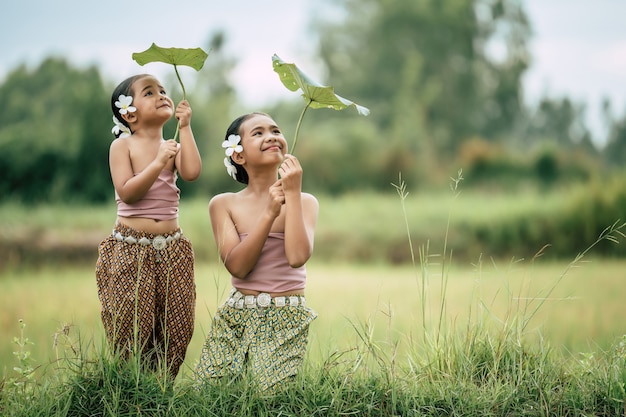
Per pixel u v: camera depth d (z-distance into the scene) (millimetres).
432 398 4352
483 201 24359
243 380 4371
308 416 4113
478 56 47844
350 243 20641
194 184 28844
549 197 23375
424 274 5188
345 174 32594
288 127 39406
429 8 45656
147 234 4516
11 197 26812
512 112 49125
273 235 4656
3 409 4273
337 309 9977
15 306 10500
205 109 31703
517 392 4414
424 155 35906
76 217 21312
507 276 5859
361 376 4594
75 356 4547
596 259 17359
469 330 5094
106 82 29172
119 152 4594
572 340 6961
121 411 4191
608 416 4297
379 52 45375
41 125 30062
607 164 46875
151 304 4512
